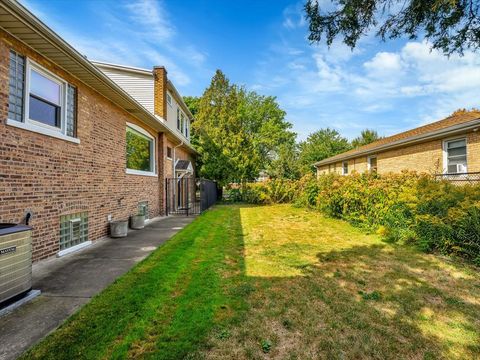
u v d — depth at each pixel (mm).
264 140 35844
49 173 5410
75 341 2658
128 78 13523
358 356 2539
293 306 3457
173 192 14352
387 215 7742
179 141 15250
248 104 38094
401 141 13273
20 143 4703
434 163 12086
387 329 2975
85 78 6363
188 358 2461
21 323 2980
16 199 4605
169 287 3990
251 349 2609
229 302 3541
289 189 18312
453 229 5609
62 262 5238
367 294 3807
